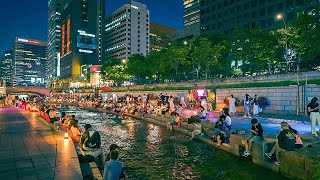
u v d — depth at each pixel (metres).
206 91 36.59
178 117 23.97
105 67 106.00
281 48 40.44
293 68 32.56
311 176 9.16
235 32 42.72
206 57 48.03
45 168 9.27
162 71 66.06
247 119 23.27
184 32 113.25
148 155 14.99
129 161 13.78
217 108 36.12
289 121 20.98
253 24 82.12
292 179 10.18
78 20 187.38
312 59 29.92
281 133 11.11
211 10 97.19
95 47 192.50
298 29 30.70
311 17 29.88
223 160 13.52
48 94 132.38
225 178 10.90
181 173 11.70
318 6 30.05
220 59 54.44
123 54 177.38
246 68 61.34
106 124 29.58
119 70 96.94
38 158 10.68
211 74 65.12
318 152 10.16
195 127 19.25
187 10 125.19
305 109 24.70
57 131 18.44
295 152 10.29
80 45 185.88
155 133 22.61
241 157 13.44
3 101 61.16
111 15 194.12
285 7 72.31
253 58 43.00
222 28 92.50
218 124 16.64
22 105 49.97
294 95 26.33
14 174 8.59
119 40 182.88
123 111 40.12
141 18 184.88
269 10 77.44
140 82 92.94
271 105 28.75
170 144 17.88
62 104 82.88
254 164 12.55
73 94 108.88
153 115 31.64
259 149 12.23
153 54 69.88
